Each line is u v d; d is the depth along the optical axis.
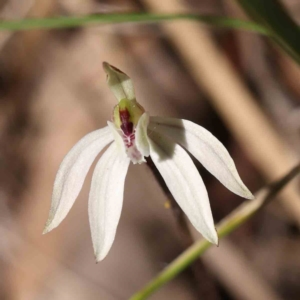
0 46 0.26
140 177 0.25
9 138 0.27
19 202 0.26
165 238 0.24
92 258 0.24
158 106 0.26
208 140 0.16
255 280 0.22
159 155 0.16
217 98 0.21
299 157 0.21
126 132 0.16
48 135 0.27
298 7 0.22
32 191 0.26
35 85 0.28
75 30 0.28
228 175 0.15
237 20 0.16
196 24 0.20
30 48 0.28
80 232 0.25
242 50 0.24
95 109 0.26
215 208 0.25
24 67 0.28
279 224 0.24
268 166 0.21
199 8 0.25
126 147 0.16
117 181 0.16
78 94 0.27
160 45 0.27
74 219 0.25
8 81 0.29
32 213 0.25
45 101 0.27
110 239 0.16
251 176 0.25
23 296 0.24
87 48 0.27
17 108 0.28
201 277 0.19
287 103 0.23
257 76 0.23
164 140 0.16
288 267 0.24
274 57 0.23
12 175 0.27
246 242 0.24
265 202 0.17
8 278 0.25
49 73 0.28
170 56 0.27
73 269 0.24
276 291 0.23
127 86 0.16
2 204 0.26
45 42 0.28
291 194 0.20
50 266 0.24
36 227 0.25
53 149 0.26
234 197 0.25
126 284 0.24
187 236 0.17
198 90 0.26
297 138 0.22
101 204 0.16
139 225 0.25
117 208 0.16
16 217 0.26
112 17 0.17
